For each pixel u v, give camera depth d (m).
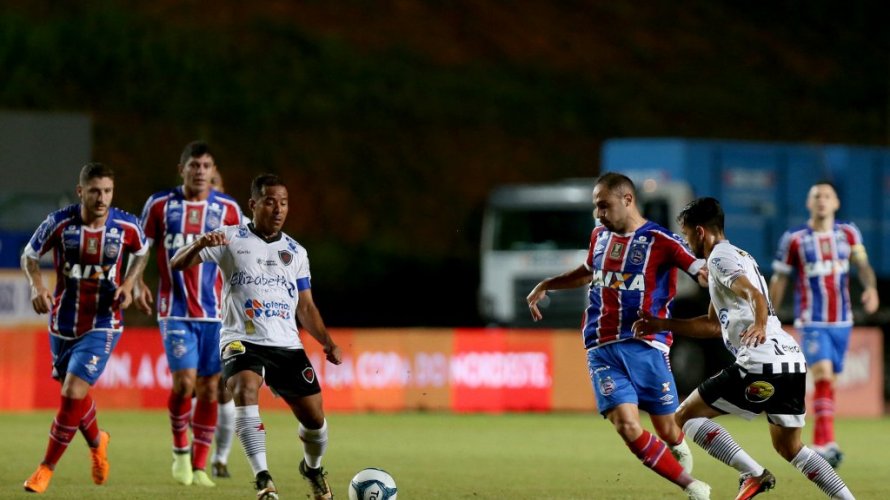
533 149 144.62
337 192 131.75
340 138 138.12
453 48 158.38
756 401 30.00
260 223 30.52
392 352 71.19
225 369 29.86
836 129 161.25
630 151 93.81
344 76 146.62
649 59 166.38
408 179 136.38
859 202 99.19
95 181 34.09
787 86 168.25
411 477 40.34
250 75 141.50
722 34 175.38
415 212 132.88
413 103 146.25
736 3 183.00
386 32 157.62
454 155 140.88
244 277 30.19
